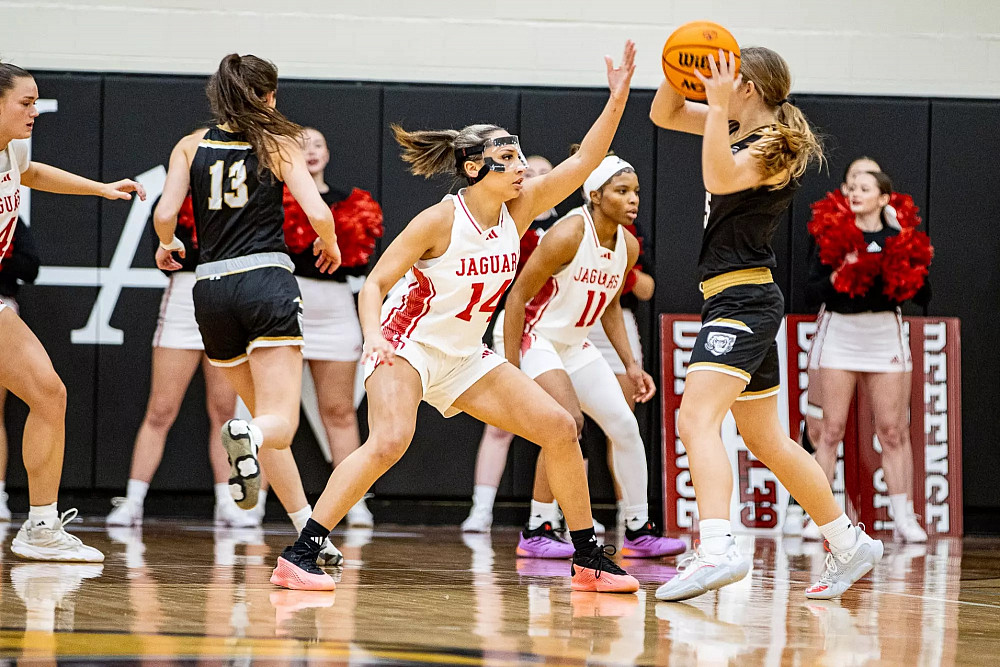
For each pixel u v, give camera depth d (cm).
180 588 812
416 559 1121
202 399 1664
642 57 1733
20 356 965
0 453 1555
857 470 1650
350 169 1692
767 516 1623
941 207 1723
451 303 820
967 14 1752
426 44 1720
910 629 705
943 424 1680
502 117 1703
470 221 814
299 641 597
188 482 1661
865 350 1559
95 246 1667
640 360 1595
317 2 1709
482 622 686
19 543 995
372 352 763
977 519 1712
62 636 594
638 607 775
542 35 1728
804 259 1703
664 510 1636
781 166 795
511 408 839
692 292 1700
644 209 1703
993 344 1714
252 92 967
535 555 1175
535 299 1205
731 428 1644
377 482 1678
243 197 962
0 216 981
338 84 1697
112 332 1667
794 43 1745
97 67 1695
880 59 1750
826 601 841
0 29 1684
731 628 688
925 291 1620
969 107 1730
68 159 1670
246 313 952
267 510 1648
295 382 967
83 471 1664
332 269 1000
